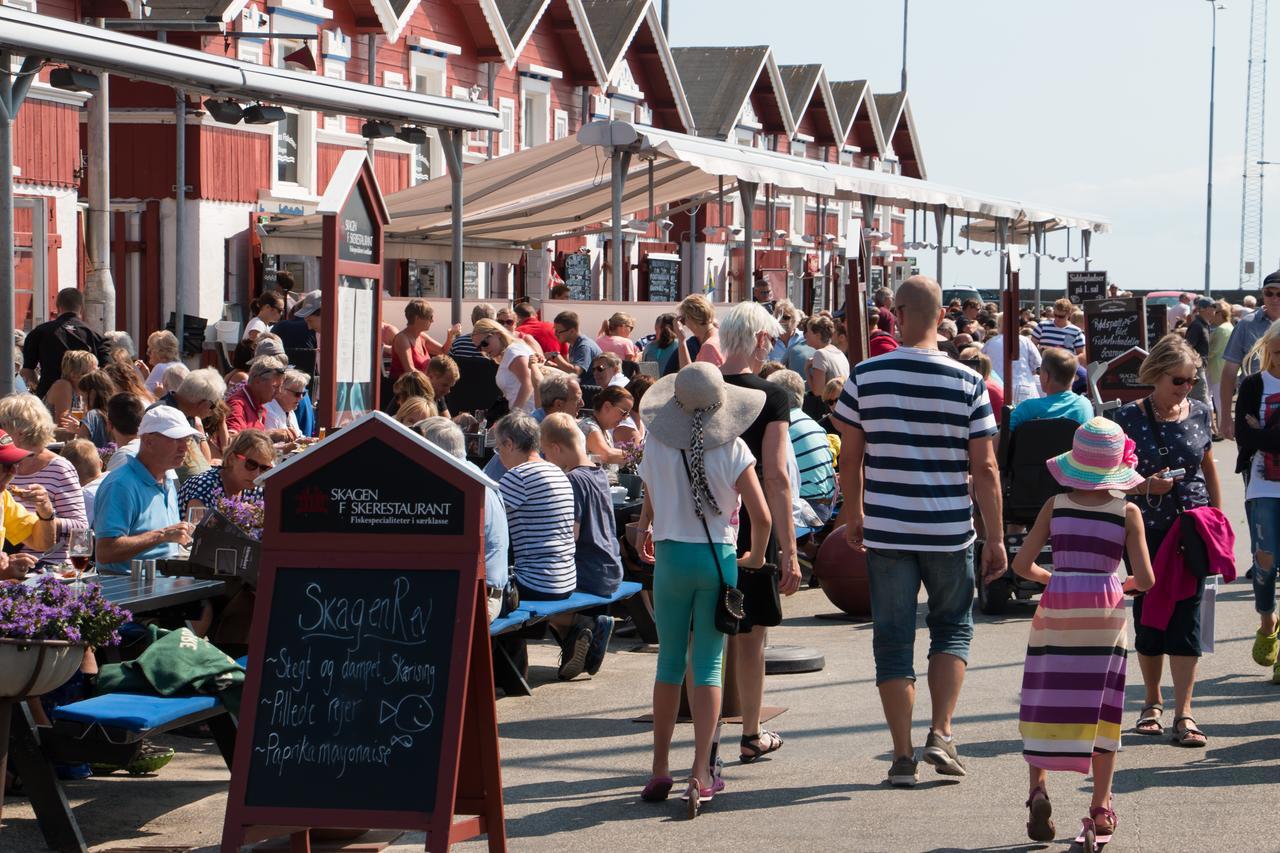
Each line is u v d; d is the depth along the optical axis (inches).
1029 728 331.9
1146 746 415.8
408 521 304.3
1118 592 334.3
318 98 732.7
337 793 295.6
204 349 1206.9
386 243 1428.4
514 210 1360.7
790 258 2409.0
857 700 475.8
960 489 377.4
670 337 896.9
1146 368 428.5
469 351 813.2
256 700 302.5
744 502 368.2
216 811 365.4
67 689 378.3
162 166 1251.8
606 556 522.0
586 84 1857.8
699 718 364.5
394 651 300.5
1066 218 1908.2
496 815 311.0
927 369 376.2
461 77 1633.9
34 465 450.3
